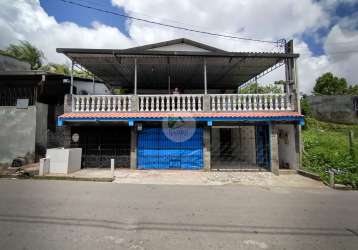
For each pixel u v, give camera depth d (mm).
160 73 15320
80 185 8711
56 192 7516
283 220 5230
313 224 5004
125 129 12844
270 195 7570
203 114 11586
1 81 14289
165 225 4840
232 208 6094
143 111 12000
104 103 12062
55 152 10773
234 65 13453
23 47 23625
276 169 11438
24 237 4152
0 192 7441
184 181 9680
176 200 6801
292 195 7598
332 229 4734
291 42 12320
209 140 12039
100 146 12812
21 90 14211
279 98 12242
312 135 17844
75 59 12430
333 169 10781
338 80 42250
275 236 4371
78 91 17172
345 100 24922
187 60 12570
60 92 15562
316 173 10555
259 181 9859
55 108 15438
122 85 19469
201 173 11375
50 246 3814
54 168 10688
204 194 7598
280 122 11922
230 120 11359
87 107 12062
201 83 18328
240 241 4141
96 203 6332
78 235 4273
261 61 12734
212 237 4289
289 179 10281
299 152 11734
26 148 13531
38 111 13922
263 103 12359
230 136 16328
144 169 12141
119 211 5684
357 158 11961
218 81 17672
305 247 3932
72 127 12945
